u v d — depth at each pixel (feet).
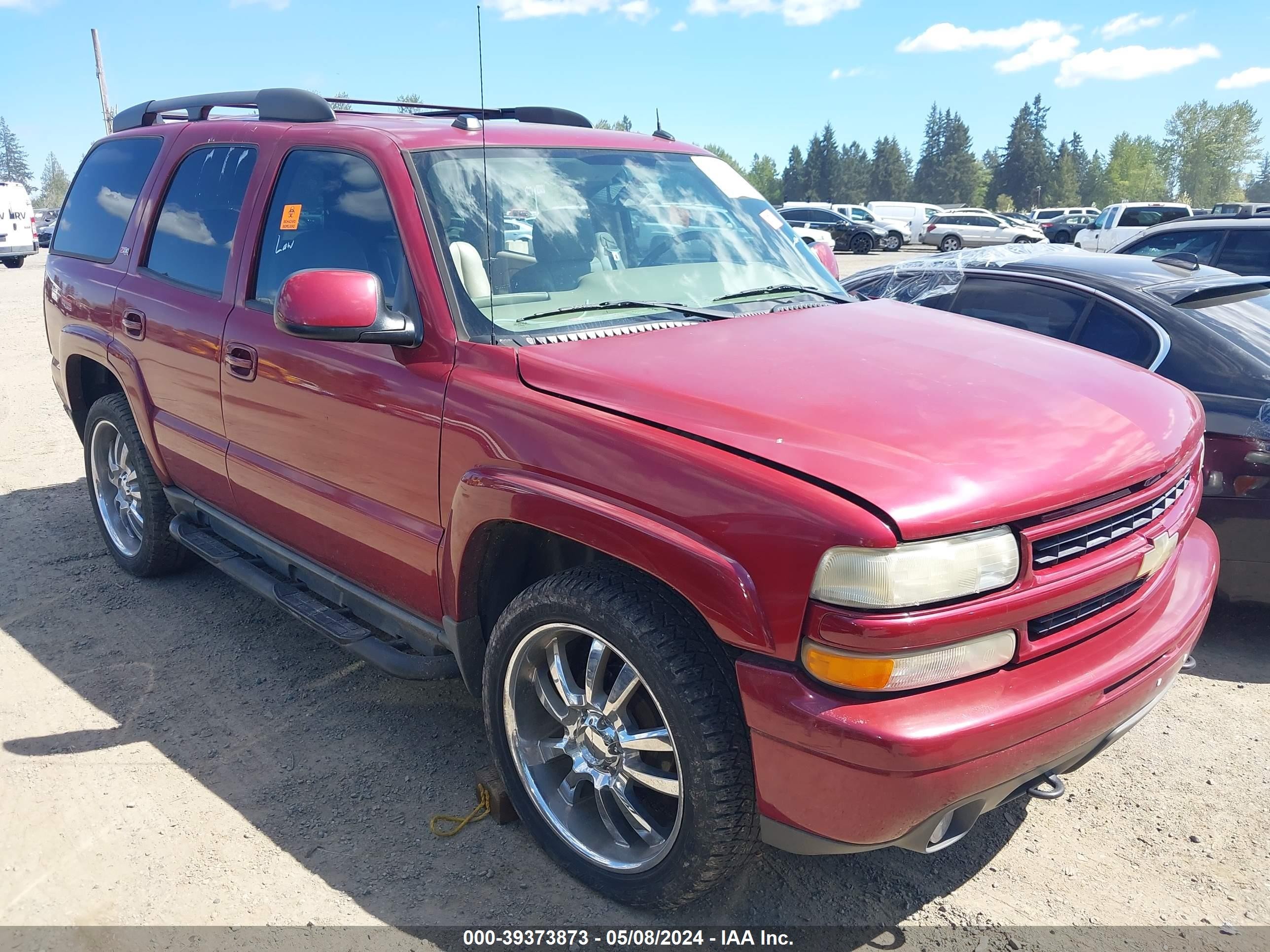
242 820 9.62
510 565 9.29
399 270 9.61
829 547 6.50
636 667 7.55
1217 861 9.16
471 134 10.69
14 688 12.17
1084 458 7.48
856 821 6.72
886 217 140.67
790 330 9.62
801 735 6.72
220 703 11.84
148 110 15.24
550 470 7.98
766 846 9.30
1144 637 8.01
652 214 11.14
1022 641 7.04
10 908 8.46
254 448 11.54
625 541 7.39
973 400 7.99
